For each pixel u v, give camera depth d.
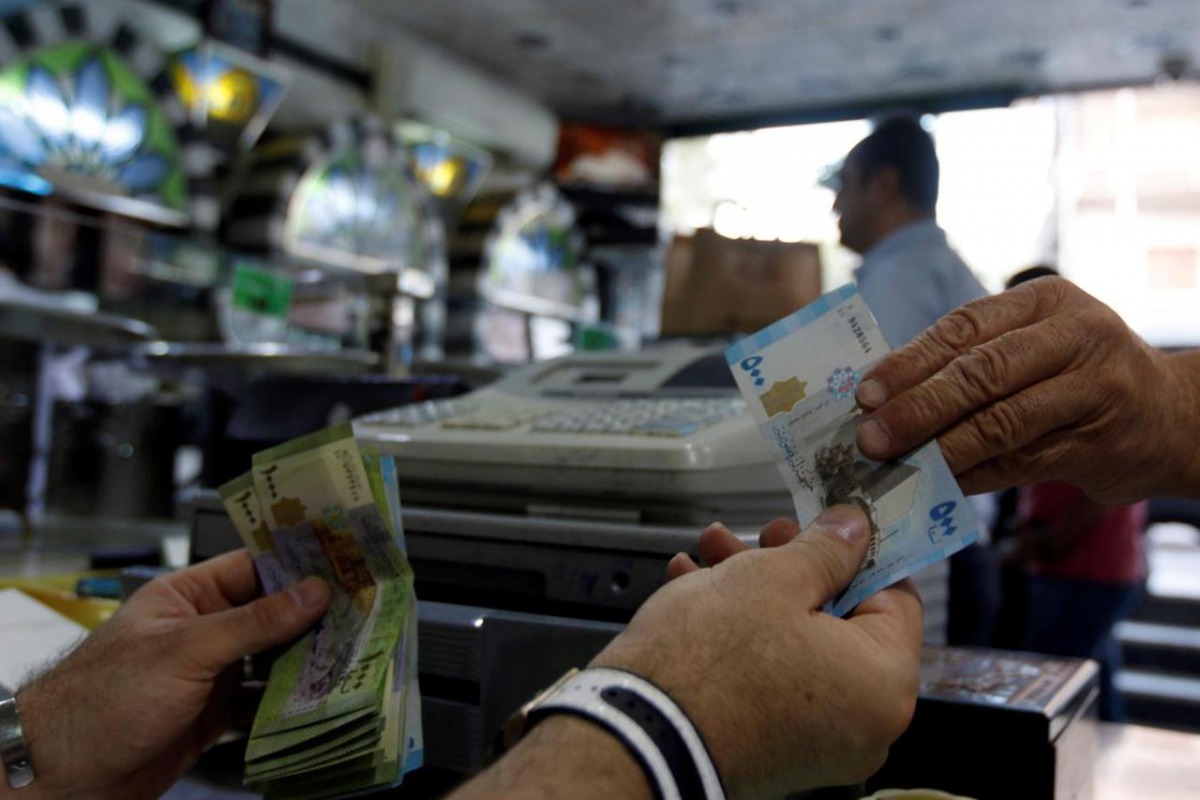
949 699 0.75
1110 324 0.65
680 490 0.83
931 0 5.96
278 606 0.68
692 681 0.46
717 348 1.22
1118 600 2.82
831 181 6.89
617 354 1.26
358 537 0.68
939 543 0.59
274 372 2.17
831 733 0.49
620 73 7.43
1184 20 6.07
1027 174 7.21
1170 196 8.31
